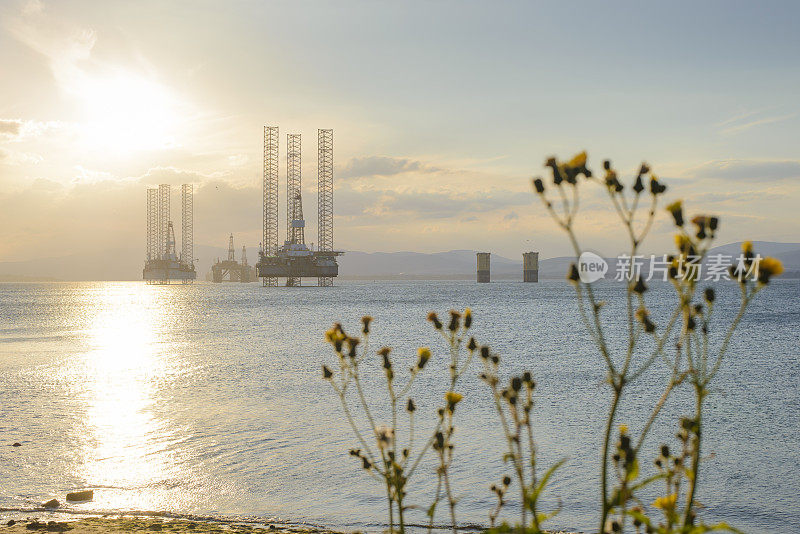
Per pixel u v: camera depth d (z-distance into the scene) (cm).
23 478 1576
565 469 1603
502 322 7238
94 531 1176
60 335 6097
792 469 1603
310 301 14362
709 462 1664
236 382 3106
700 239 247
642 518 289
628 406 2400
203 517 1302
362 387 2903
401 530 367
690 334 277
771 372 3247
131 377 3297
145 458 1752
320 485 1510
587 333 5781
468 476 1557
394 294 19125
